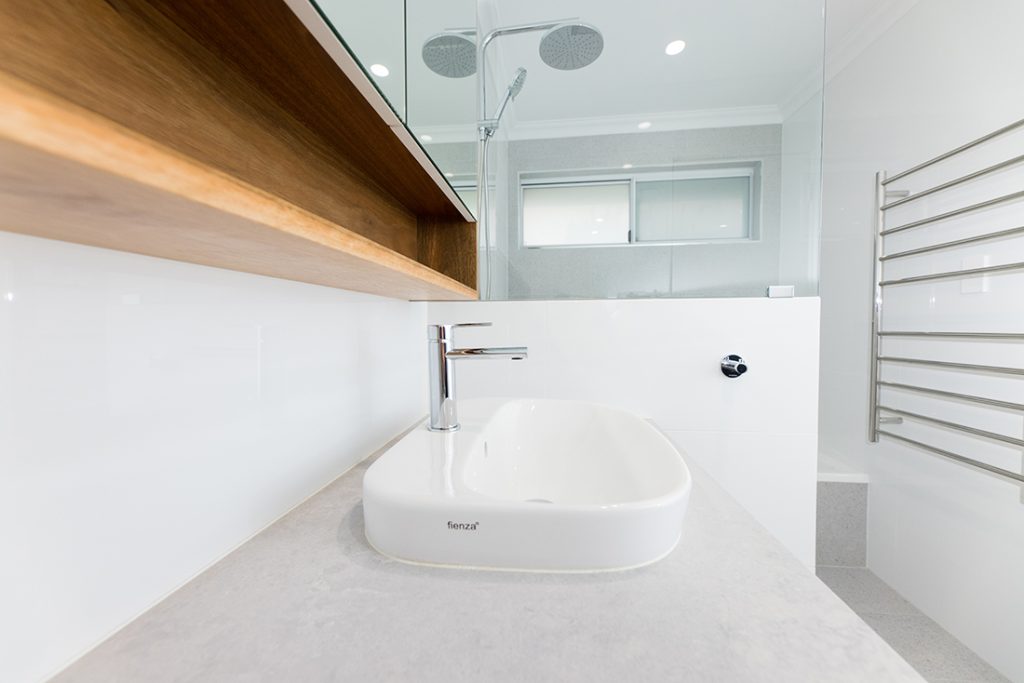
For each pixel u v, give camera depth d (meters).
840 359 1.79
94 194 0.16
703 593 0.37
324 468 0.62
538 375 1.08
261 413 0.48
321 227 0.26
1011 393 1.17
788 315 1.03
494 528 0.41
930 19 1.44
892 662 0.29
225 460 0.43
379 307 0.81
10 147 0.11
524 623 0.33
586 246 1.10
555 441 0.88
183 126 0.33
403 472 0.49
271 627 0.33
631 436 0.77
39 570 0.27
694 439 1.05
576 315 1.08
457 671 0.28
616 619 0.34
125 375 0.32
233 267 0.41
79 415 0.29
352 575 0.40
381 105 0.46
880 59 1.63
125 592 0.32
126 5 0.29
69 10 0.25
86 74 0.26
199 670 0.28
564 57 1.13
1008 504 1.18
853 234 1.74
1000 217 1.21
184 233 0.24
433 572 0.40
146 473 0.34
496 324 1.09
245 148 0.41
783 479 1.04
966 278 1.31
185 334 0.38
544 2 1.15
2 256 0.25
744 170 1.08
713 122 1.09
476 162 0.94
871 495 1.64
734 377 1.04
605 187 1.11
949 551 1.33
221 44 0.36
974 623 1.25
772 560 0.43
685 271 1.08
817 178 1.04
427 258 0.96
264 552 0.44
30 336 0.26
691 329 1.05
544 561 0.40
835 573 1.63
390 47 0.47
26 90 0.11
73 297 0.29
